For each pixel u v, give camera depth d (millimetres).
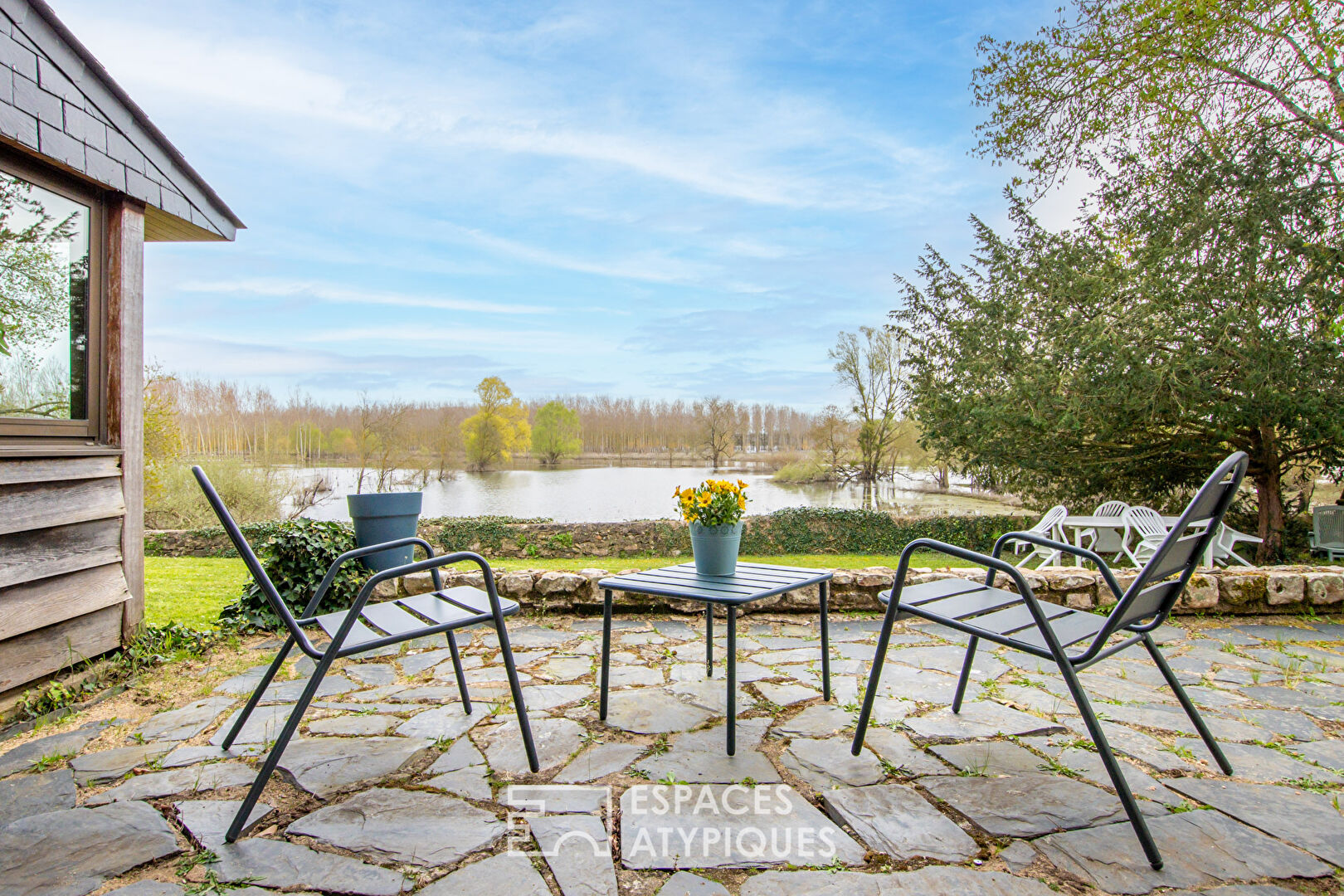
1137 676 2992
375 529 4422
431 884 1485
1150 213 8039
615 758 2146
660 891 1453
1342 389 6684
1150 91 8297
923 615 2092
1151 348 7297
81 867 1554
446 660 3291
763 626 3979
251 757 2168
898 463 19938
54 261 3080
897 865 1550
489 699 2713
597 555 9656
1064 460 8805
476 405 30875
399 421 22766
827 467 21406
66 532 2949
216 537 9453
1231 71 8148
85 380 3227
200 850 1629
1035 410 8023
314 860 1580
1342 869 1530
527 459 33875
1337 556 8453
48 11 2803
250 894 1451
